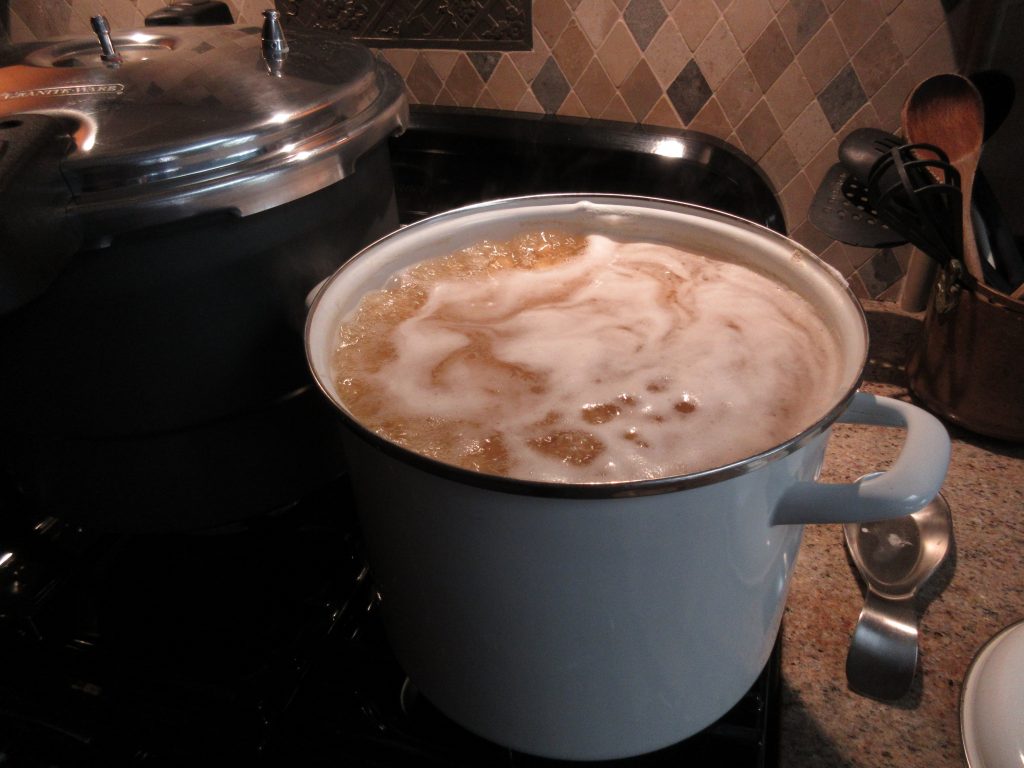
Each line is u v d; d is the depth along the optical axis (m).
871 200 0.61
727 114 0.76
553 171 0.79
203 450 0.48
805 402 0.37
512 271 0.50
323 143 0.43
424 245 0.48
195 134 0.39
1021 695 0.41
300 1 0.85
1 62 0.49
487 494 0.28
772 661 0.46
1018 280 0.62
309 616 0.49
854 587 0.51
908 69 0.69
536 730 0.38
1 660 0.48
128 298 0.41
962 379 0.61
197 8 0.65
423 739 0.43
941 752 0.42
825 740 0.43
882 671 0.45
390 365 0.42
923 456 0.32
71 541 0.56
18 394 0.44
